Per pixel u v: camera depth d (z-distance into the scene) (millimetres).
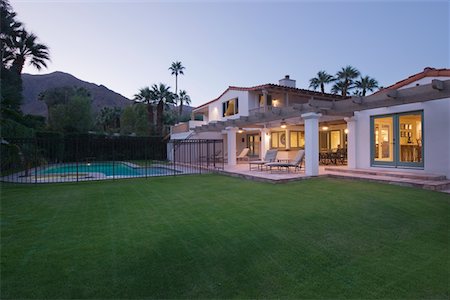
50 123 25766
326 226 4508
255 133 21531
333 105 10156
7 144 12094
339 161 16609
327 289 2590
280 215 5207
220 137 22141
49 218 5223
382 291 2539
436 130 8844
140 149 25250
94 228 4559
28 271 2990
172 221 4918
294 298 2449
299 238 3965
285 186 8672
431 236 3998
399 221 4734
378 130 10805
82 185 9695
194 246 3689
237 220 4918
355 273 2904
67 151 22109
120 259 3289
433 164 8930
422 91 7273
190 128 21375
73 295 2514
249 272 2945
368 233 4156
